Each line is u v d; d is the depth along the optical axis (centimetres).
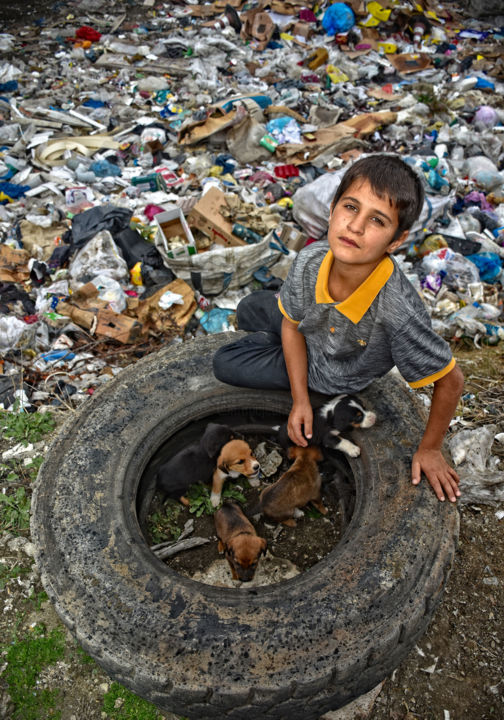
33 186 574
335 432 268
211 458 290
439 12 987
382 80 809
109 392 287
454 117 709
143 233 499
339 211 190
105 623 204
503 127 704
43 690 244
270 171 612
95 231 493
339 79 781
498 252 524
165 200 550
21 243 509
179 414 287
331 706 207
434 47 892
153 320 433
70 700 242
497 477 310
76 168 600
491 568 290
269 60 826
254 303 327
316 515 306
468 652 260
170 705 199
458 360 424
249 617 204
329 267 214
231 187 562
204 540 293
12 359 406
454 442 328
